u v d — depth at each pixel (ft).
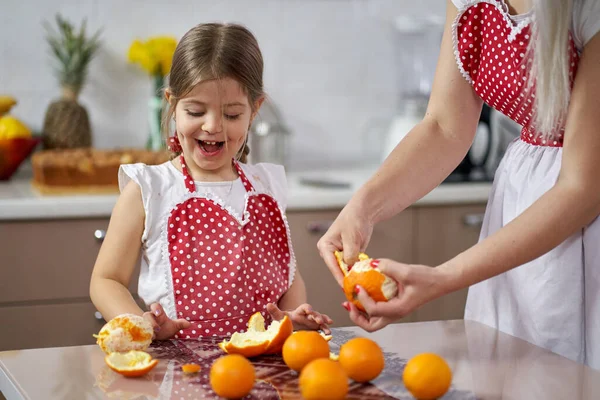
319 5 9.24
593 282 3.86
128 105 8.69
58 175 7.12
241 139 4.53
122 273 4.40
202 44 4.38
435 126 4.23
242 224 4.52
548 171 4.02
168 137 4.76
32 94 8.36
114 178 7.30
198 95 4.29
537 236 3.29
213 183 4.63
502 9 3.93
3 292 6.76
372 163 9.67
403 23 9.49
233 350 3.27
